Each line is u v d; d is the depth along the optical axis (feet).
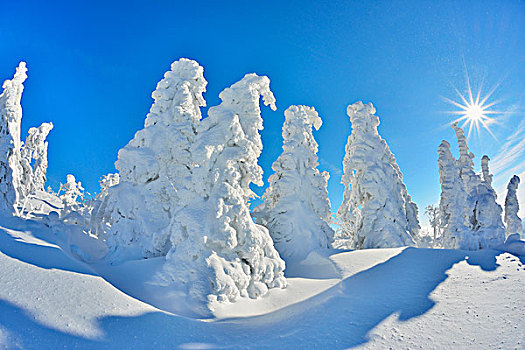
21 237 43.98
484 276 37.76
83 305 28.55
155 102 67.82
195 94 70.38
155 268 42.27
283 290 42.75
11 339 22.08
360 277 44.16
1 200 59.67
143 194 59.47
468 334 25.98
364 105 75.05
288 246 62.59
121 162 63.10
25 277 31.30
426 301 33.14
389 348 25.08
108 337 25.04
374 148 70.44
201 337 26.96
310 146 72.69
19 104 71.20
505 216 77.10
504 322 26.55
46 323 24.80
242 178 50.39
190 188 45.98
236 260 40.88
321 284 44.86
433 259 46.88
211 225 41.60
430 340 25.82
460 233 62.59
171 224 50.75
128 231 55.98
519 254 46.70
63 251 43.45
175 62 71.00
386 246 62.28
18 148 71.41
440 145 83.41
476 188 70.95
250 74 56.65
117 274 43.45
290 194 66.90
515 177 77.36
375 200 65.87
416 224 76.28
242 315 34.45
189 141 65.98
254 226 44.57
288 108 73.05
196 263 38.68
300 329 28.68
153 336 26.09
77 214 74.13
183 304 34.63
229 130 49.34
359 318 30.35
